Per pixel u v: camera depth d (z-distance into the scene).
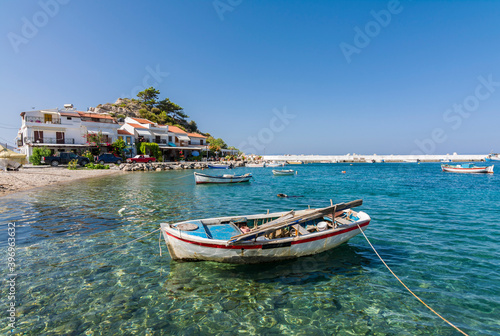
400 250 8.84
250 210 15.28
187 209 15.21
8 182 22.22
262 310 5.52
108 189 21.97
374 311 5.53
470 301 5.86
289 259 7.90
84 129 44.50
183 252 7.44
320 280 6.79
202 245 7.13
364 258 8.17
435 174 45.53
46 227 10.95
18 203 15.49
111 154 45.25
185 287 6.36
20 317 5.13
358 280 6.80
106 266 7.42
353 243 9.52
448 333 4.87
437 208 15.83
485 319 5.26
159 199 18.25
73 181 26.33
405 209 15.54
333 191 23.75
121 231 10.59
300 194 21.94
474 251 8.72
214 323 5.09
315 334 4.83
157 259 7.93
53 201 16.38
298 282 6.68
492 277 6.92
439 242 9.63
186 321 5.13
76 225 11.31
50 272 7.00
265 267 7.47
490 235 10.42
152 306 5.59
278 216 9.91
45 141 40.38
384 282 6.70
